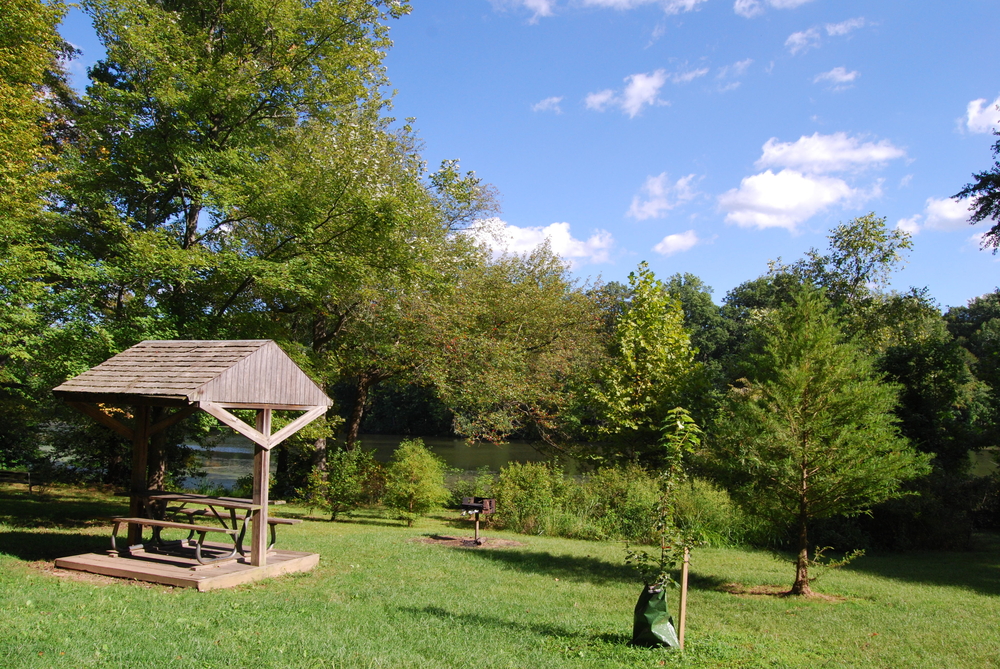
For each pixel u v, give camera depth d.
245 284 13.58
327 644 5.78
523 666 5.51
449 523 17.64
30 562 9.07
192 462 20.34
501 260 24.56
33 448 19.61
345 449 23.73
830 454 9.18
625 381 17.67
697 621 7.75
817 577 9.52
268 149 14.78
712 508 14.35
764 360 10.02
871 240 26.25
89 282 11.93
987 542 16.05
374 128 17.38
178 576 8.04
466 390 21.38
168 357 9.46
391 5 16.70
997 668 6.07
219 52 14.87
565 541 14.60
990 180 19.28
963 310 61.19
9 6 11.37
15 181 10.55
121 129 13.91
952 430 17.61
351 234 14.41
